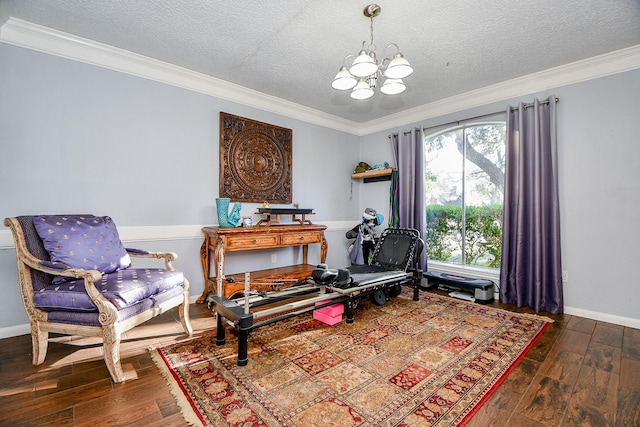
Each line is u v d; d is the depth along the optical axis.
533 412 1.42
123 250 2.24
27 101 2.29
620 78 2.62
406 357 1.94
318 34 2.37
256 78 3.20
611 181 2.66
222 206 3.06
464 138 3.79
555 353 2.02
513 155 3.20
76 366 1.82
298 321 2.59
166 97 2.96
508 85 3.25
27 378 1.68
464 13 2.09
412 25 2.24
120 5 2.03
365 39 2.43
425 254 3.88
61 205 2.43
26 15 2.14
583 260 2.80
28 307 1.80
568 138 2.89
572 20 2.16
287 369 1.79
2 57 2.21
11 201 2.24
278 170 3.81
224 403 1.47
